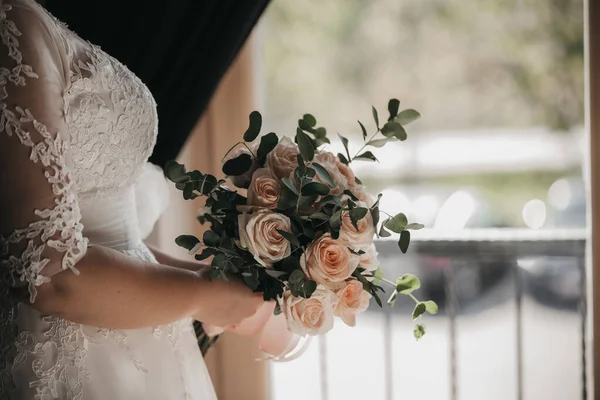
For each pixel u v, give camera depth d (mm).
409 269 3953
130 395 1185
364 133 1297
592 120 1891
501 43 4301
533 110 4594
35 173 950
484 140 5434
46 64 993
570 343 3580
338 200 1112
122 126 1182
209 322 1214
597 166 1899
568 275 3699
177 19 1850
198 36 1838
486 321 3887
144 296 1065
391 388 2262
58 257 963
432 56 4383
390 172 5680
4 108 938
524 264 3789
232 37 1829
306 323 1115
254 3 1813
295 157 1193
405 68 4441
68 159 1023
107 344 1168
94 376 1147
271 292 1168
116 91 1174
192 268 1522
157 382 1235
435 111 4879
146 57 1870
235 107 2156
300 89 4207
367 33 4238
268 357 1382
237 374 2248
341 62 4246
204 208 1274
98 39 1909
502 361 3568
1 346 1127
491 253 2125
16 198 949
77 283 1000
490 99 4641
